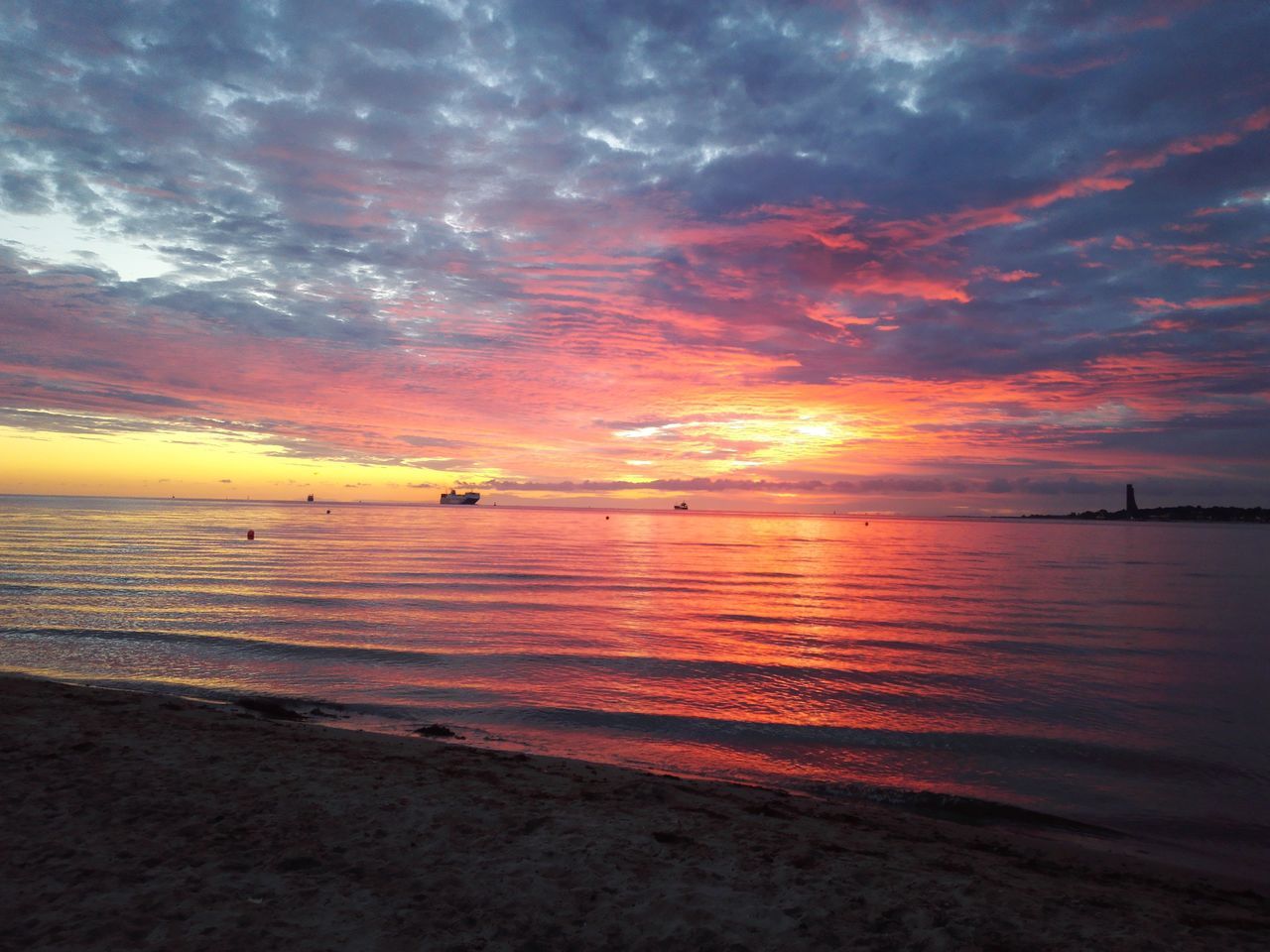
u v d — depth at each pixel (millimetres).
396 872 5641
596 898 5336
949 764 11531
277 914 4844
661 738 12477
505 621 24109
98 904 4832
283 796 7230
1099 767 11555
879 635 23562
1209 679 17703
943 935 4961
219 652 18203
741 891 5570
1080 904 5832
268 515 164625
